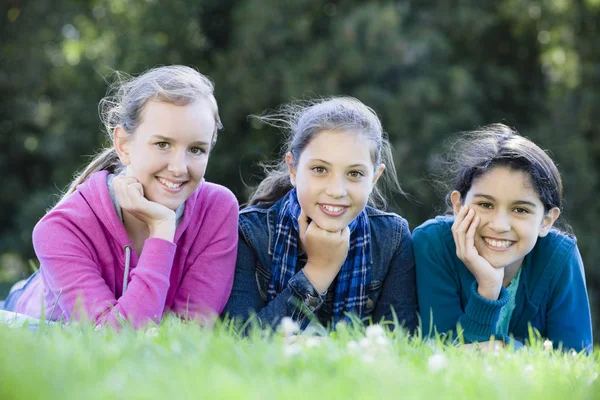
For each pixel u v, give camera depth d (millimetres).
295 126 7223
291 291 6727
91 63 28703
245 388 3426
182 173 6344
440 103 25531
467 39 27891
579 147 26875
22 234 28047
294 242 7008
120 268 6676
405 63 25031
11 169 30375
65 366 3668
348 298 7008
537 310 7176
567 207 26516
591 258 26141
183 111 6320
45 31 29922
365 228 7074
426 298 7102
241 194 26750
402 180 24359
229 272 6895
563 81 28938
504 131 7242
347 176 6512
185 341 4383
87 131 28828
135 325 6055
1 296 11688
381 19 24922
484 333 6699
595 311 25344
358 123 6547
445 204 8133
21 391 3293
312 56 25250
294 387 3594
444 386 3912
